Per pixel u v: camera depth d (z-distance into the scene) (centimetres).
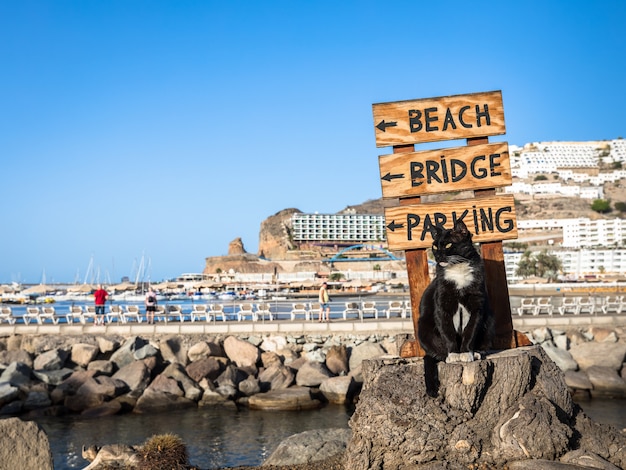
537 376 845
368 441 786
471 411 777
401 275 18738
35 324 2839
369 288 12650
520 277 15162
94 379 2309
